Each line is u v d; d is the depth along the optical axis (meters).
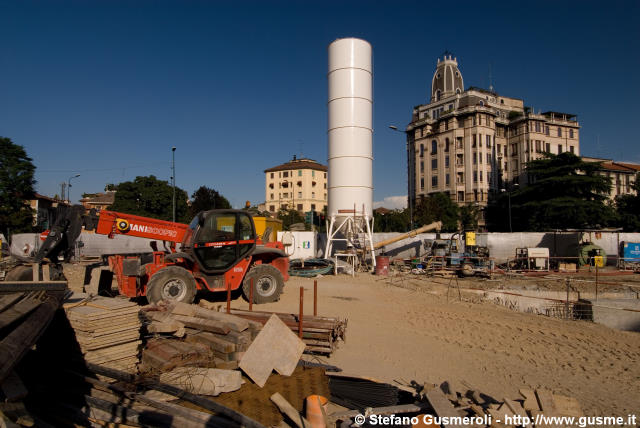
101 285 11.06
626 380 6.70
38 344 5.51
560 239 27.20
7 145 39.06
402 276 19.72
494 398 5.65
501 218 53.41
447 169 62.91
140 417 4.18
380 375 6.43
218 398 4.98
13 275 8.69
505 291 16.17
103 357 5.09
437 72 76.50
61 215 9.53
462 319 10.75
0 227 34.38
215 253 10.55
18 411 3.17
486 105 64.12
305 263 19.89
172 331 6.21
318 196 93.56
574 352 8.25
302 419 4.50
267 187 96.38
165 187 42.16
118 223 10.65
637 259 24.22
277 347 5.98
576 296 16.00
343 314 10.52
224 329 6.09
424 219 46.69
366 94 19.86
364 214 19.58
